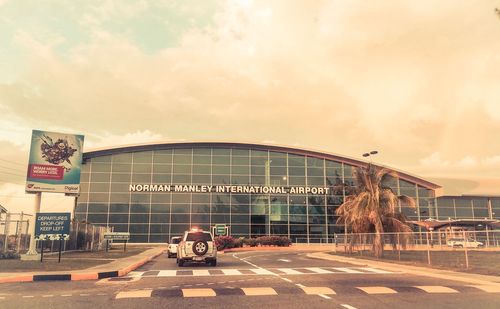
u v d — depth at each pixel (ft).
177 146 200.03
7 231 88.02
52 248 104.06
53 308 32.24
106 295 38.86
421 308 32.04
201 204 195.83
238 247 176.24
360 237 111.45
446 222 179.11
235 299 36.19
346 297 37.24
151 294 39.06
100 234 160.66
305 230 198.90
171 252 110.11
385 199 108.27
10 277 51.16
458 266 70.23
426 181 211.41
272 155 205.26
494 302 34.83
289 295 38.34
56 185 92.58
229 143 201.87
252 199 198.90
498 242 154.51
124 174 195.21
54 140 94.12
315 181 205.36
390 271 64.49
